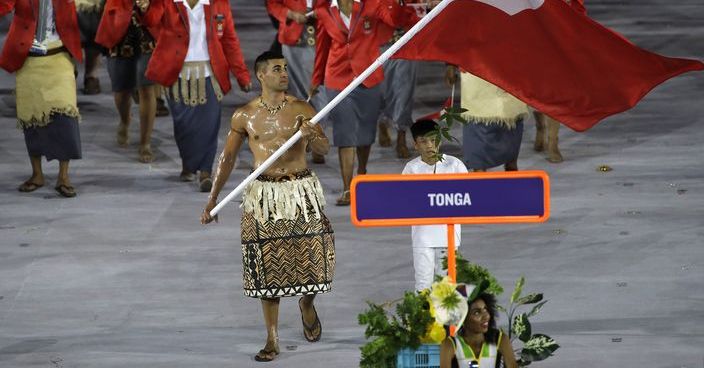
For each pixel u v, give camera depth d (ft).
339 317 81.20
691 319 78.28
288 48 120.37
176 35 108.47
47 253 94.68
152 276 89.61
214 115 110.11
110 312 82.79
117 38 116.78
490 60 69.05
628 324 77.71
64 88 107.45
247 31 185.16
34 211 105.09
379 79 105.81
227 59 110.11
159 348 76.23
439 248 76.95
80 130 130.21
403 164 117.50
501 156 106.73
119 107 123.03
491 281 56.29
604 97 68.74
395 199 53.57
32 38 106.32
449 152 120.67
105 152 123.03
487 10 68.39
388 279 87.97
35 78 106.93
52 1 106.83
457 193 53.52
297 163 74.23
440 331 54.85
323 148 74.08
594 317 79.10
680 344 74.18
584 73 68.59
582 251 91.97
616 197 105.40
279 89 73.92
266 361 73.77
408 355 55.67
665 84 149.07
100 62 149.79
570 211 101.86
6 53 106.42
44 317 81.97
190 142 110.11
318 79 108.88
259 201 73.51
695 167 114.01
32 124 107.86
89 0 127.75
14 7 106.63
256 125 74.08
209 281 88.43
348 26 105.50
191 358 74.49
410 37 62.23
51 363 73.92
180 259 93.09
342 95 65.87
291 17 118.52
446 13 68.59
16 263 92.58
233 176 114.83
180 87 108.99
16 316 82.23
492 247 93.61
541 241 94.63
